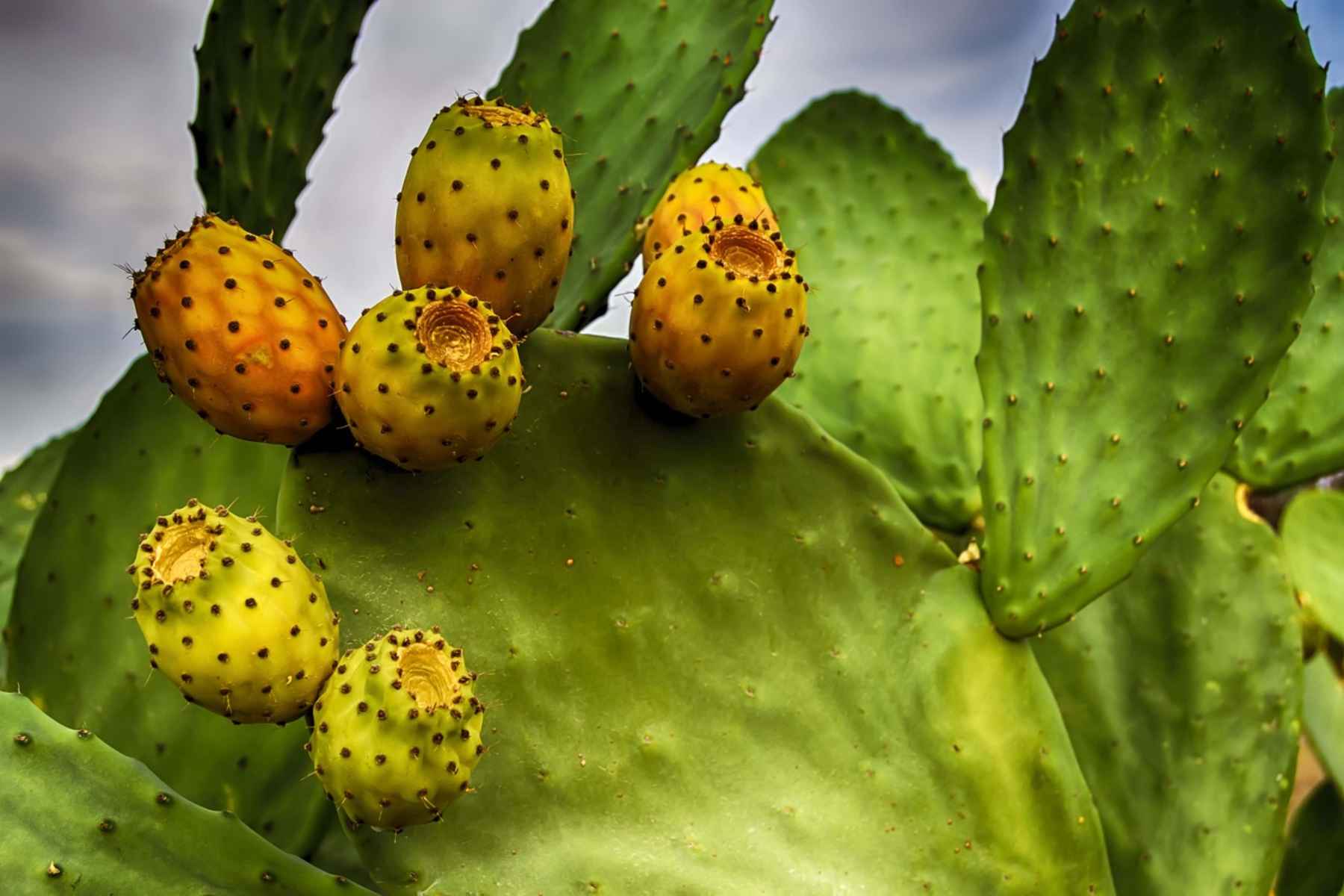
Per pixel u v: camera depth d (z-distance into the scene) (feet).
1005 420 3.47
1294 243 3.41
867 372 4.26
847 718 3.32
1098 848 3.37
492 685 3.21
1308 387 4.07
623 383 3.29
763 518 3.33
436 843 3.17
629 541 3.28
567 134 3.82
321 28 3.65
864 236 4.45
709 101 3.66
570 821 3.22
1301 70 3.40
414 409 2.99
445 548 3.20
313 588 3.01
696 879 3.21
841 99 4.63
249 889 3.12
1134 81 3.47
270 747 3.59
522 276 3.14
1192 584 3.94
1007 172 3.52
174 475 3.66
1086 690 3.91
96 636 3.62
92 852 3.08
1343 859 4.20
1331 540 4.16
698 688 3.28
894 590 3.37
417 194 3.11
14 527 4.43
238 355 3.04
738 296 3.12
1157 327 3.45
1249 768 3.85
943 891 3.27
